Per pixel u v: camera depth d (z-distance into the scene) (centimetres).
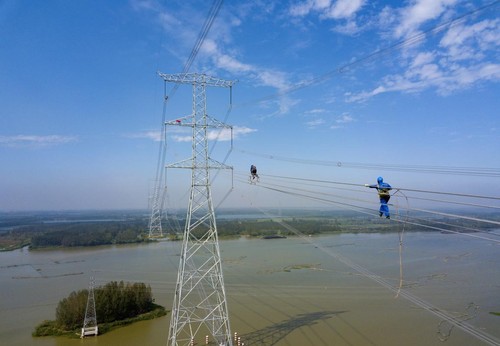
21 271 8325
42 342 4394
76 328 4700
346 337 4072
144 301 5306
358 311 4941
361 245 10638
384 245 10531
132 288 5397
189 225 3388
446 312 4828
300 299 5538
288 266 7981
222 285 3472
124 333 4612
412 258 8344
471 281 6272
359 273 7138
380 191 1966
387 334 4150
